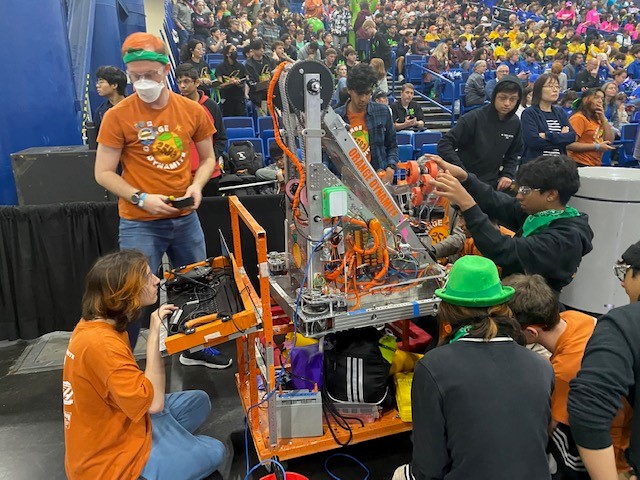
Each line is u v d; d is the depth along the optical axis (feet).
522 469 4.42
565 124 13.41
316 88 6.38
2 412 9.16
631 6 55.36
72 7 17.25
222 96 22.58
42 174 12.17
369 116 11.75
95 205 10.91
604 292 11.18
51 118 14.60
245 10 37.93
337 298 6.77
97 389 5.58
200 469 6.74
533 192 7.44
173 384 9.97
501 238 7.23
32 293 11.03
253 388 7.55
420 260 7.74
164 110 8.27
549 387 4.71
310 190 6.72
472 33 44.19
